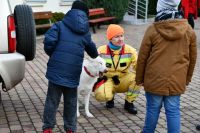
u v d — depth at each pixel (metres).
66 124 5.39
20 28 6.16
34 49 6.34
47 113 5.26
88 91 6.39
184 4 11.29
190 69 4.93
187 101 7.57
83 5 5.22
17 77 5.79
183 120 6.43
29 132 5.76
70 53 5.09
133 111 6.64
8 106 7.00
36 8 19.16
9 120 6.26
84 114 6.58
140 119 6.44
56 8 20.09
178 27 4.70
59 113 6.57
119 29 6.39
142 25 21.58
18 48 6.21
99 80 6.59
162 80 4.74
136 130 5.95
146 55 4.85
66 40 5.10
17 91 8.05
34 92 8.01
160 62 4.77
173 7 4.83
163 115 6.60
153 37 4.79
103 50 6.53
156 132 5.87
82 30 5.09
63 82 5.07
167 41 4.74
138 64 4.91
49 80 5.13
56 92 5.20
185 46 4.79
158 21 4.82
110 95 6.50
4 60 5.64
